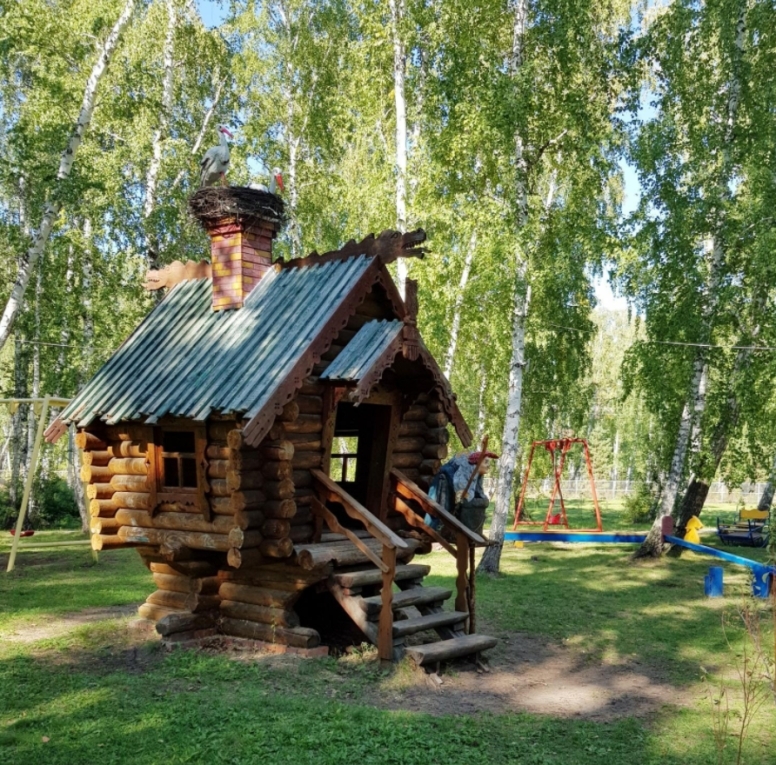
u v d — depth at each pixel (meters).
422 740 6.11
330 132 22.94
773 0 17.52
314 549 8.24
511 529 24.94
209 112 21.95
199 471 8.23
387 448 9.33
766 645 9.32
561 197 21.02
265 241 9.73
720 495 46.22
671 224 17.34
